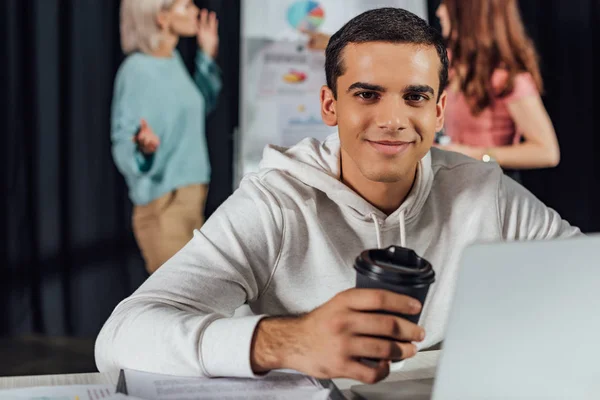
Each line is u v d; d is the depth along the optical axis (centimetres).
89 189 295
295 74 307
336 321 76
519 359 69
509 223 128
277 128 306
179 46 297
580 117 341
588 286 66
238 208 114
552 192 339
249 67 302
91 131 294
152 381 86
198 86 301
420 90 103
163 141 297
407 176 114
